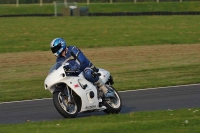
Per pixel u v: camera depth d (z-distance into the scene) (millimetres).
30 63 61906
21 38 83750
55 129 25016
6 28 96750
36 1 172500
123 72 55094
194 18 114062
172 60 63344
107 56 66938
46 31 92688
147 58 65188
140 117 28781
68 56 29328
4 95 42750
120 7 159750
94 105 29953
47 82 28766
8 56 66750
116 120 27906
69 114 29078
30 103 38250
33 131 24703
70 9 132250
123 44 78625
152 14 132625
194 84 46875
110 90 31406
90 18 118688
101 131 23859
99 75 30328
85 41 81312
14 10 152125
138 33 89875
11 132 24672
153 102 36969
